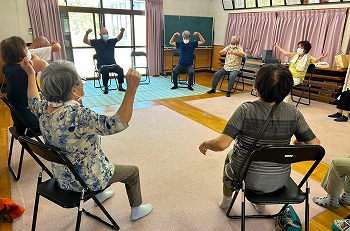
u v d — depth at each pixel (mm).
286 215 1650
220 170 2344
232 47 5078
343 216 1789
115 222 1625
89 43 5027
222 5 7125
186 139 3000
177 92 5254
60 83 1091
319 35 5098
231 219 1740
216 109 4195
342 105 3713
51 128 1146
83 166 1236
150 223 1683
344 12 4664
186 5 7016
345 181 1862
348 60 4426
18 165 2326
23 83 1912
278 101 1235
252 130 1266
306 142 1319
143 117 3701
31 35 5328
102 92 5090
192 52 5535
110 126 1103
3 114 3762
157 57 6902
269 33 6031
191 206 1856
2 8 4969
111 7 6066
